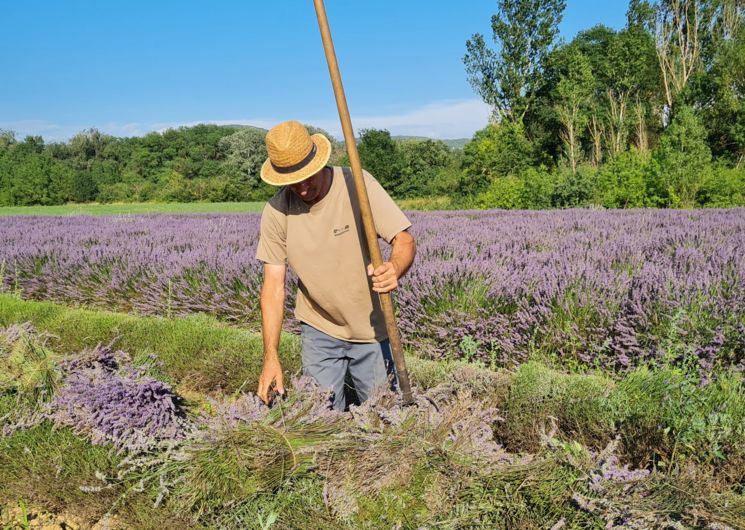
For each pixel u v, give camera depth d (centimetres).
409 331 578
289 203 292
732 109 3681
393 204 283
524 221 1523
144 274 858
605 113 4566
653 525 201
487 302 566
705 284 543
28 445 311
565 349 522
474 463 226
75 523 288
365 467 225
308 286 296
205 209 4422
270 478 236
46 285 950
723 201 2167
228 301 739
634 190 2319
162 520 245
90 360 373
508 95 4775
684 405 318
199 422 287
